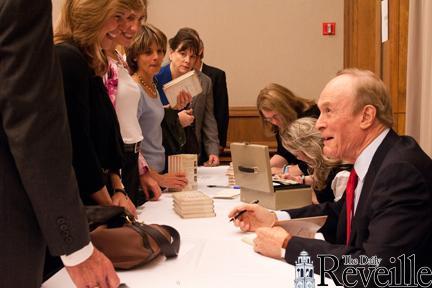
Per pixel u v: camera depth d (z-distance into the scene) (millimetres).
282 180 2479
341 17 5582
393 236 1357
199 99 4043
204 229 1973
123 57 2803
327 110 1590
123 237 1484
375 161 1527
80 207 1118
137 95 2457
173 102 3121
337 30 5598
